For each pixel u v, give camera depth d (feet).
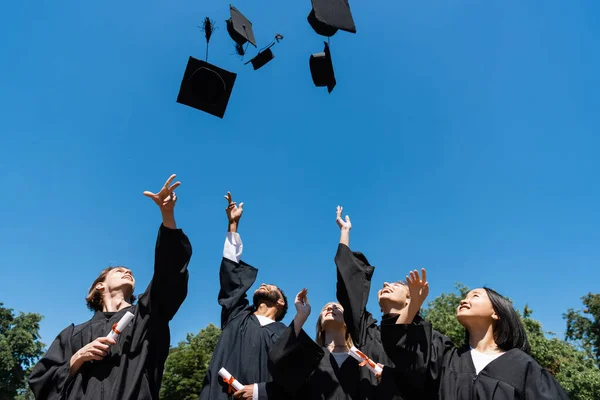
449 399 13.47
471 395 13.30
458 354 14.88
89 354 14.01
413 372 13.67
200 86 18.99
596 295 139.74
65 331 15.84
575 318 140.77
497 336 14.73
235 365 16.28
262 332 17.16
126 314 14.47
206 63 18.79
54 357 15.11
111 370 14.35
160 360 15.30
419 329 13.88
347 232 17.11
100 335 15.30
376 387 14.55
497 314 14.89
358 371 14.97
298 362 14.28
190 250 15.49
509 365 13.55
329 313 16.65
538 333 81.82
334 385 14.67
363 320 17.08
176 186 15.02
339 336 16.30
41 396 14.57
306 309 14.69
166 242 15.07
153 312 15.33
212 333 135.54
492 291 15.39
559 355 80.18
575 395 76.23
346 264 16.11
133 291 17.69
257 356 16.48
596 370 81.76
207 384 16.03
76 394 13.92
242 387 15.08
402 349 13.73
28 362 148.77
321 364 15.15
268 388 14.93
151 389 14.73
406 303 17.02
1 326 149.69
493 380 13.23
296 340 14.24
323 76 20.76
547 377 13.32
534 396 12.85
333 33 20.39
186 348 116.37
